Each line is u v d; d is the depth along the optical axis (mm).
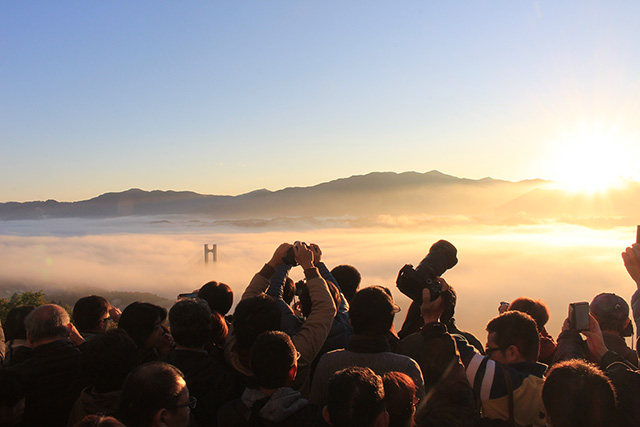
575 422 2203
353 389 2531
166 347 3998
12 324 4355
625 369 2814
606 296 3969
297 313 5062
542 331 4332
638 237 3420
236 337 3463
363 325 3307
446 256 3689
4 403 3113
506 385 3041
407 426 2730
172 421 2666
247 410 2951
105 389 3266
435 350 3123
